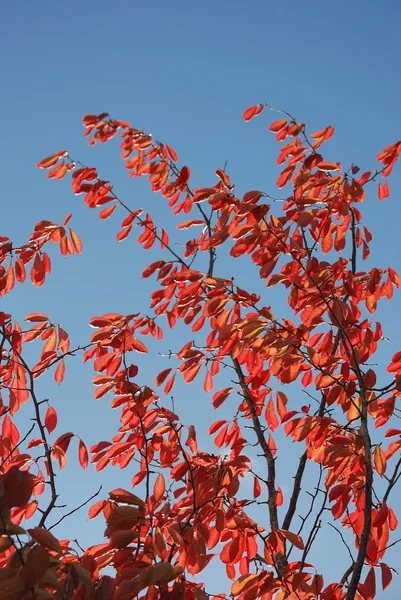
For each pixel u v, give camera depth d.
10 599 1.71
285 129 3.61
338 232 3.37
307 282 3.19
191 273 3.26
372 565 2.62
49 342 3.25
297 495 3.08
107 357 3.24
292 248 3.03
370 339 3.10
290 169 3.61
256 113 3.61
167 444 3.03
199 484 2.85
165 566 2.12
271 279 3.06
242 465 2.91
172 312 3.59
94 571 2.29
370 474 2.60
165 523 2.65
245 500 2.90
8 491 1.68
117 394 3.07
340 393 2.97
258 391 3.28
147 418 3.02
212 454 2.96
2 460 3.06
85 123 4.15
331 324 3.12
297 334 3.01
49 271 3.64
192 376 3.40
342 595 2.62
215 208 3.45
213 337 3.40
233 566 2.83
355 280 3.24
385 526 2.66
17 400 3.12
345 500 2.69
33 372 3.18
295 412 3.02
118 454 3.01
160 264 3.71
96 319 3.29
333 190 3.33
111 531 2.36
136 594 2.05
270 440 3.23
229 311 3.22
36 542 1.78
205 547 2.60
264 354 3.21
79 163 3.90
